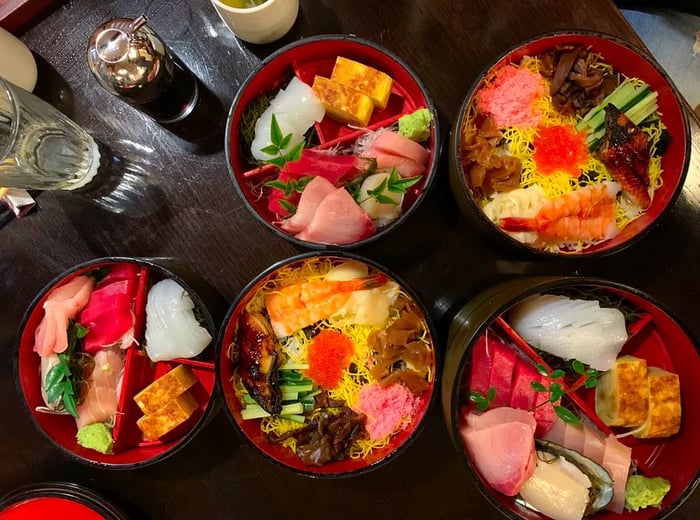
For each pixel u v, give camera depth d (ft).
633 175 1.35
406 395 1.39
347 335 1.43
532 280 1.30
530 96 1.38
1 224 1.50
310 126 1.44
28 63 1.44
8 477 1.51
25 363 1.38
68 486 1.43
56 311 1.37
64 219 1.50
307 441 1.40
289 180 1.35
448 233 1.47
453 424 1.21
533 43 1.31
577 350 1.31
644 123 1.37
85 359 1.45
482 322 1.20
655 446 1.38
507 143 1.42
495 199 1.39
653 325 1.36
